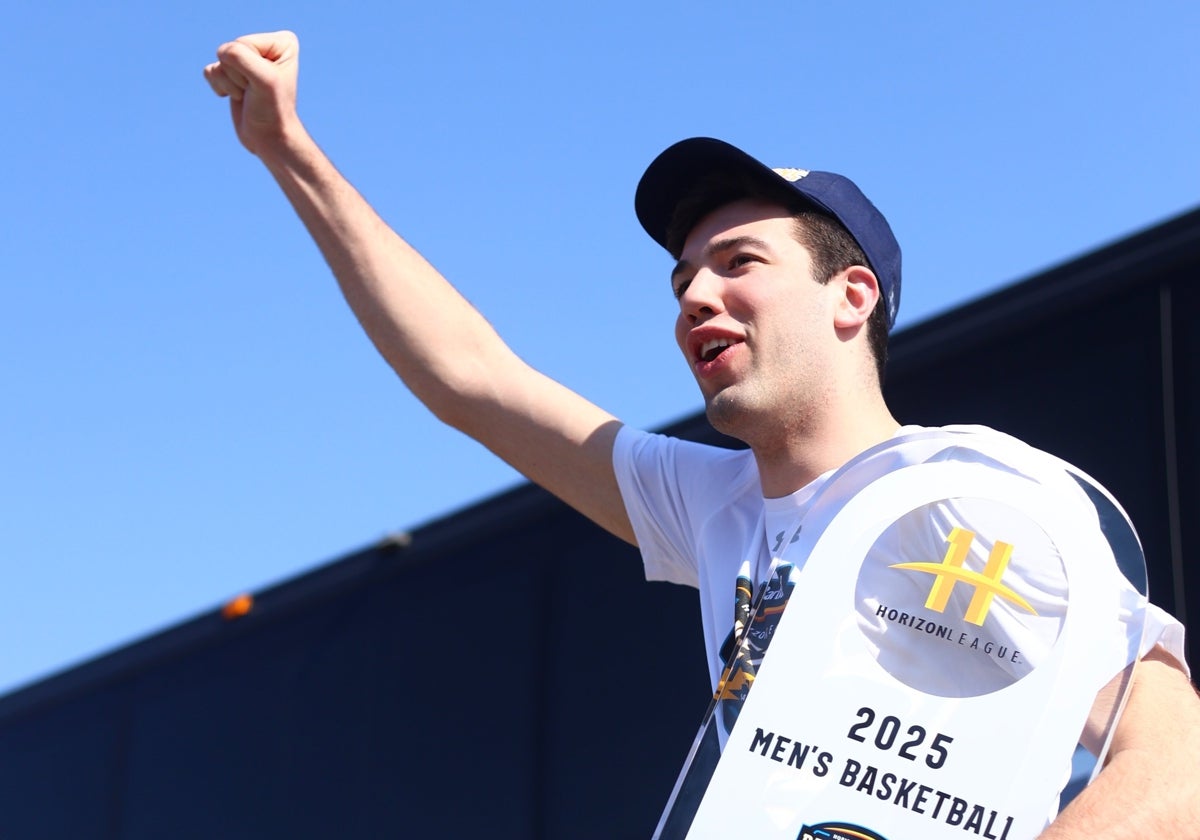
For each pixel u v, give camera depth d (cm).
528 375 341
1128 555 232
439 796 517
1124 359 399
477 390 339
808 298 282
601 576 507
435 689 535
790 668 229
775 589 260
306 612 591
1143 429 389
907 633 231
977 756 219
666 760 464
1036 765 216
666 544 317
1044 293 421
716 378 281
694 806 236
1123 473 389
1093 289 412
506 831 494
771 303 280
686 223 299
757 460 285
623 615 495
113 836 606
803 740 225
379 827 529
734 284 283
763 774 224
